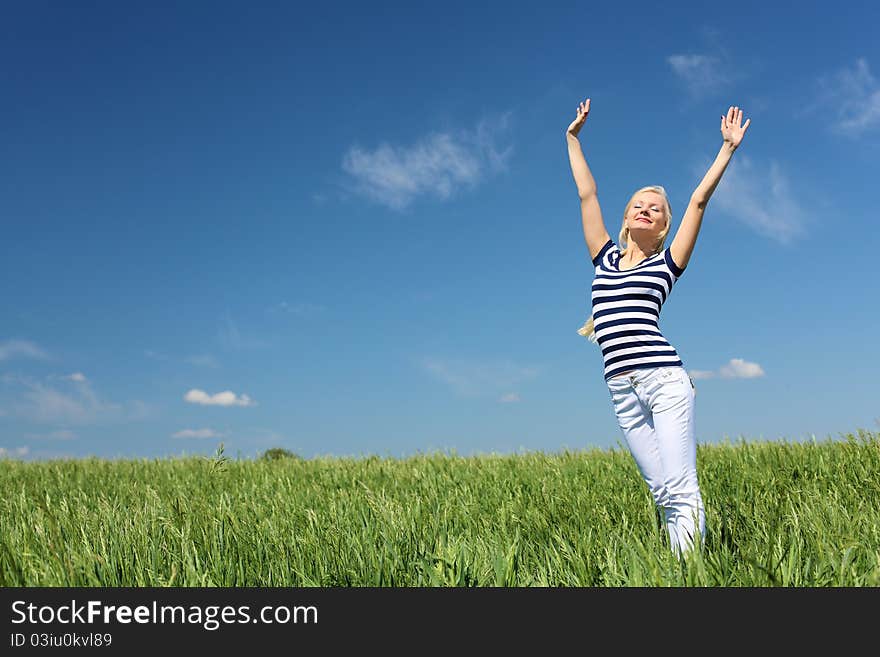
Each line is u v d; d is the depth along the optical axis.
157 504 4.68
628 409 3.93
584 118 4.45
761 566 2.79
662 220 4.20
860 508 4.33
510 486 6.38
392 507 4.56
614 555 3.25
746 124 3.81
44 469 9.02
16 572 3.37
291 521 4.43
